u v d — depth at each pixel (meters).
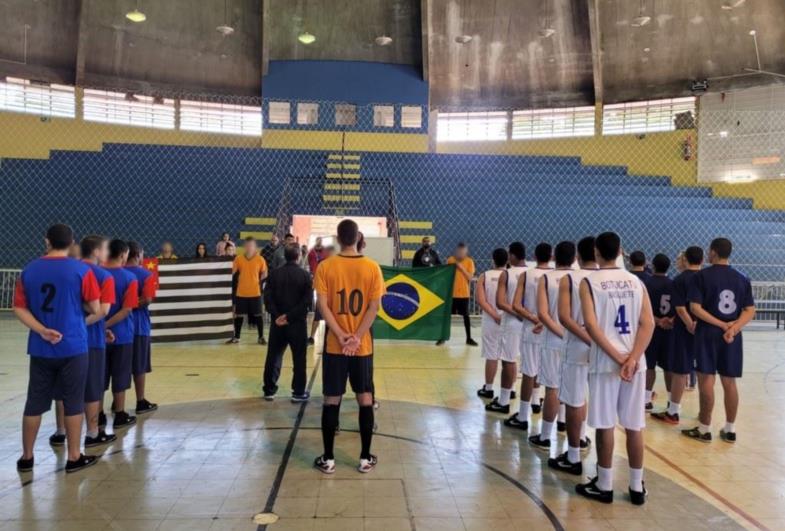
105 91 19.72
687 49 19.31
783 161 18.48
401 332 9.62
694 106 20.08
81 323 4.13
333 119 20.70
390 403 6.18
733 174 19.42
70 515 3.46
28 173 17.84
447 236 17.89
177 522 3.38
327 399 4.21
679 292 5.44
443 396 6.50
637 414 3.81
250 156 19.81
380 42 19.11
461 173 20.22
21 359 8.16
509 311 5.56
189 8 19.27
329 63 20.67
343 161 19.84
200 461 4.38
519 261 5.79
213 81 20.59
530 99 21.22
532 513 3.61
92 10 18.56
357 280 4.16
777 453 4.84
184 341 9.50
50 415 5.54
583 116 21.14
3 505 3.58
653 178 20.02
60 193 17.86
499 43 20.47
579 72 20.55
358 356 4.19
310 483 3.99
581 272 4.27
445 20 20.05
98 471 4.15
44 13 18.36
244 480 4.02
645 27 19.16
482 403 6.21
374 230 17.64
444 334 9.66
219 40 19.97
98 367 4.67
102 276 4.36
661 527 3.46
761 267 16.78
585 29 19.61
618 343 3.79
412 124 20.83
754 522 3.55
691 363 5.67
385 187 19.42
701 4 18.39
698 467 4.49
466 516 3.54
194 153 19.41
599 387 3.81
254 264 9.59
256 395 6.38
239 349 9.20
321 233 17.75
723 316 5.11
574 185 19.33
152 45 19.66
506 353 5.83
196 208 18.45
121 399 5.17
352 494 3.82
